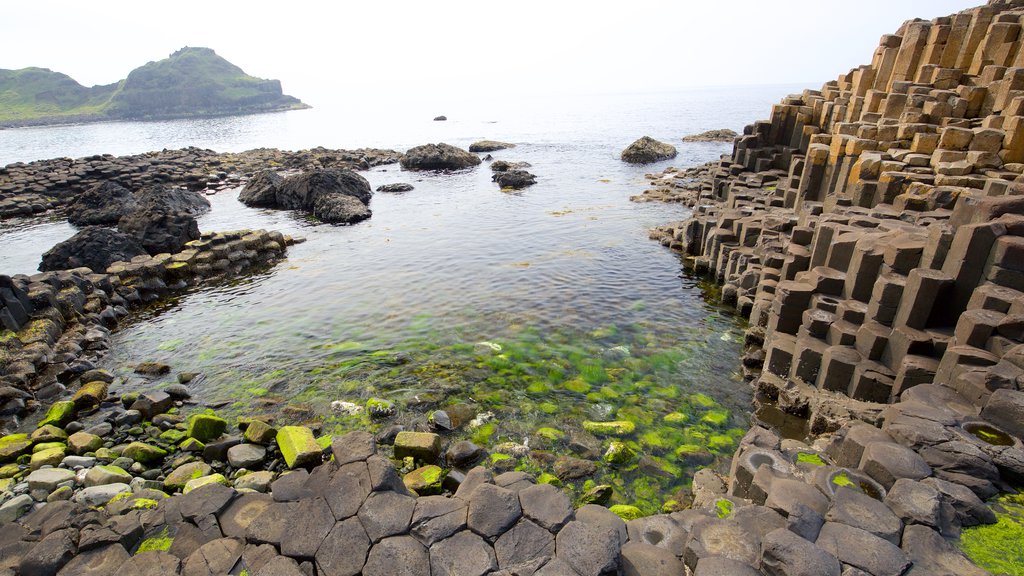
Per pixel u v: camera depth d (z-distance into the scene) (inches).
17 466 451.2
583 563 254.7
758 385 557.6
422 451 445.1
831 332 542.3
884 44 1168.2
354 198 1499.8
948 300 466.0
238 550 287.7
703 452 464.1
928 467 306.3
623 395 557.3
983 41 981.2
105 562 286.2
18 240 1284.4
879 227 611.8
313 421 520.7
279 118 7332.7
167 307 865.5
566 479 428.5
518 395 558.6
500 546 270.4
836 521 268.2
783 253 754.2
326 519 290.5
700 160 2253.9
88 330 737.0
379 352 663.1
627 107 7327.8
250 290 927.0
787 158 1389.0
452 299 830.5
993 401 339.9
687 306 792.3
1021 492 300.8
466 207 1512.1
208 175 2076.8
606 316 754.2
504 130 4217.5
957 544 262.2
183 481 427.8
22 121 6752.0
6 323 657.0
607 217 1331.2
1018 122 746.2
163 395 557.0
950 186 733.3
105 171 1925.4
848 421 460.4
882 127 906.7
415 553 269.0
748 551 259.3
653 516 319.6
